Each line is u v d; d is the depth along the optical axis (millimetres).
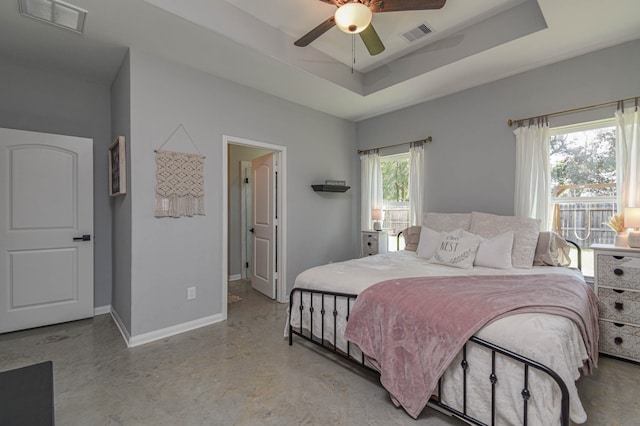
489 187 3359
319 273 2520
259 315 3377
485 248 2730
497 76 3213
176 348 2549
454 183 3652
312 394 1914
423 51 3125
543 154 2951
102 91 3350
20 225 2826
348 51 3180
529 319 1449
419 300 1751
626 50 2549
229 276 4984
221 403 1825
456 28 2816
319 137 4305
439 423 1641
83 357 2379
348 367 2244
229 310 3551
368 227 4590
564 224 2957
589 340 1652
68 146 3059
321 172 4336
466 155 3545
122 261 2861
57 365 2252
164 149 2770
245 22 2525
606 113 2645
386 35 2896
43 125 3000
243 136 3389
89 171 3176
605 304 2377
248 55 2705
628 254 2275
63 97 3111
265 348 2557
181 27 2277
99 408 1771
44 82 3004
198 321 3018
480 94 3420
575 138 2895
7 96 2820
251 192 4711
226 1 2396
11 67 2838
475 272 2467
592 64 2709
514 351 1349
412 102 3969
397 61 3361
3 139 2734
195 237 2992
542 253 2691
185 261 2922
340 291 2244
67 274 3064
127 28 2285
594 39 2520
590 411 1734
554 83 2916
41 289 2930
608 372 2152
